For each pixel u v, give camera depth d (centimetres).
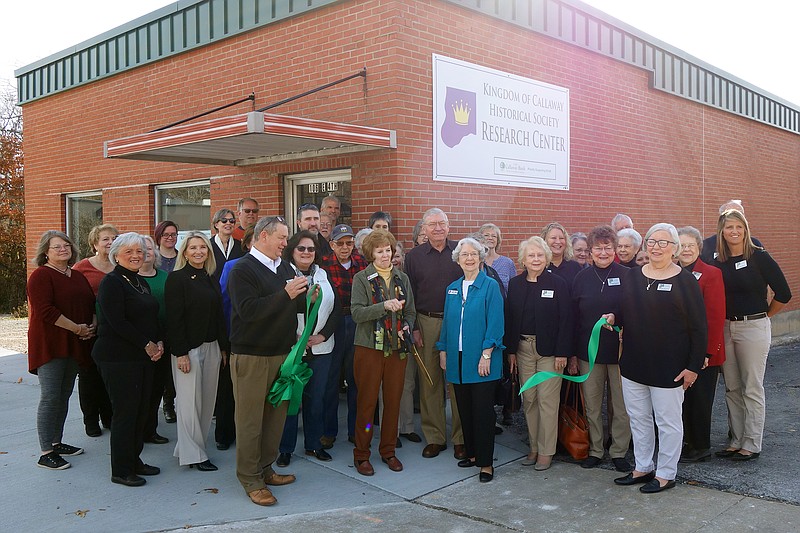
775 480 508
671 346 480
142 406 517
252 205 719
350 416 615
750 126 1333
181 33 912
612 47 972
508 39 812
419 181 710
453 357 536
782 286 548
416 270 590
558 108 886
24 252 1988
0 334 1374
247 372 471
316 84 762
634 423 502
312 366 556
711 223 1216
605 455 574
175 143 676
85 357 561
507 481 518
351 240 604
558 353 536
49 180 1170
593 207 948
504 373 573
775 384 884
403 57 691
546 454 542
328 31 747
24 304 1925
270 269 484
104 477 520
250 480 477
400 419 623
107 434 631
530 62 842
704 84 1181
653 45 1050
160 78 955
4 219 2012
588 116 939
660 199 1084
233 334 476
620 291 532
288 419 547
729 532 416
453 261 579
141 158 780
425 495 491
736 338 561
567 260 617
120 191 1034
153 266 582
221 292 593
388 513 458
